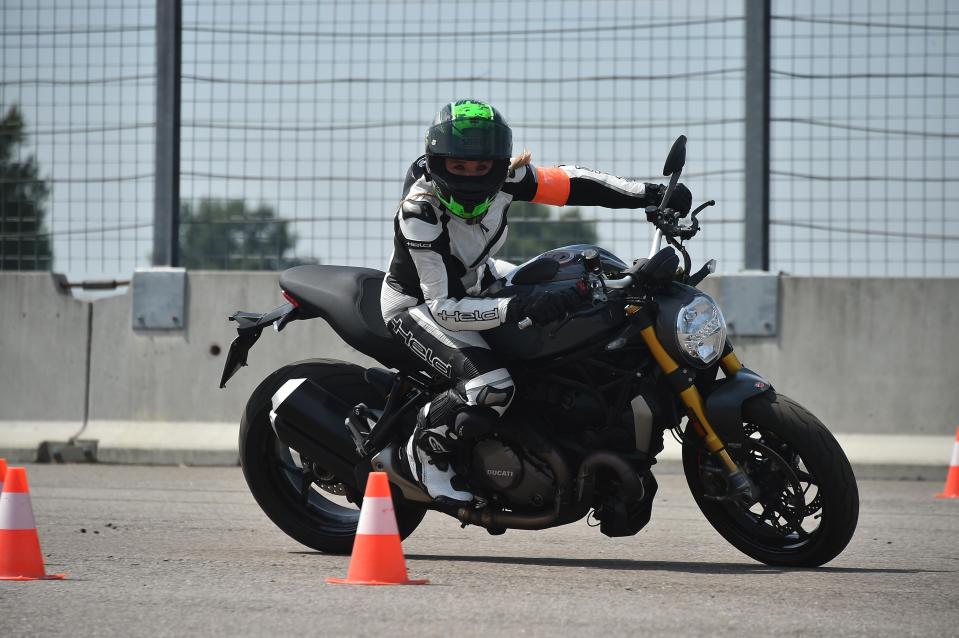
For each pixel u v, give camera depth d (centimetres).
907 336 3588
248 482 2252
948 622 1536
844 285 3612
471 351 1964
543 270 1939
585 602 1650
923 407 3575
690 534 2491
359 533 1825
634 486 1884
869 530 2550
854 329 3606
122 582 1809
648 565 2050
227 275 3800
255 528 2514
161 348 3809
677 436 2030
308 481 2233
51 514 2672
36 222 3953
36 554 1859
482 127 1894
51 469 3622
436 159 1909
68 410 3841
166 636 1430
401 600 1658
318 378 2212
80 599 1661
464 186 1908
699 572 1953
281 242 3869
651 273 1895
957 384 3566
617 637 1430
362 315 2119
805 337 3619
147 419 3806
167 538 2355
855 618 1554
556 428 1977
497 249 2073
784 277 3638
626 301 1911
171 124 3862
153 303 3816
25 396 3859
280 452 2286
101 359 3834
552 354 1947
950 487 3183
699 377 1980
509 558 2134
